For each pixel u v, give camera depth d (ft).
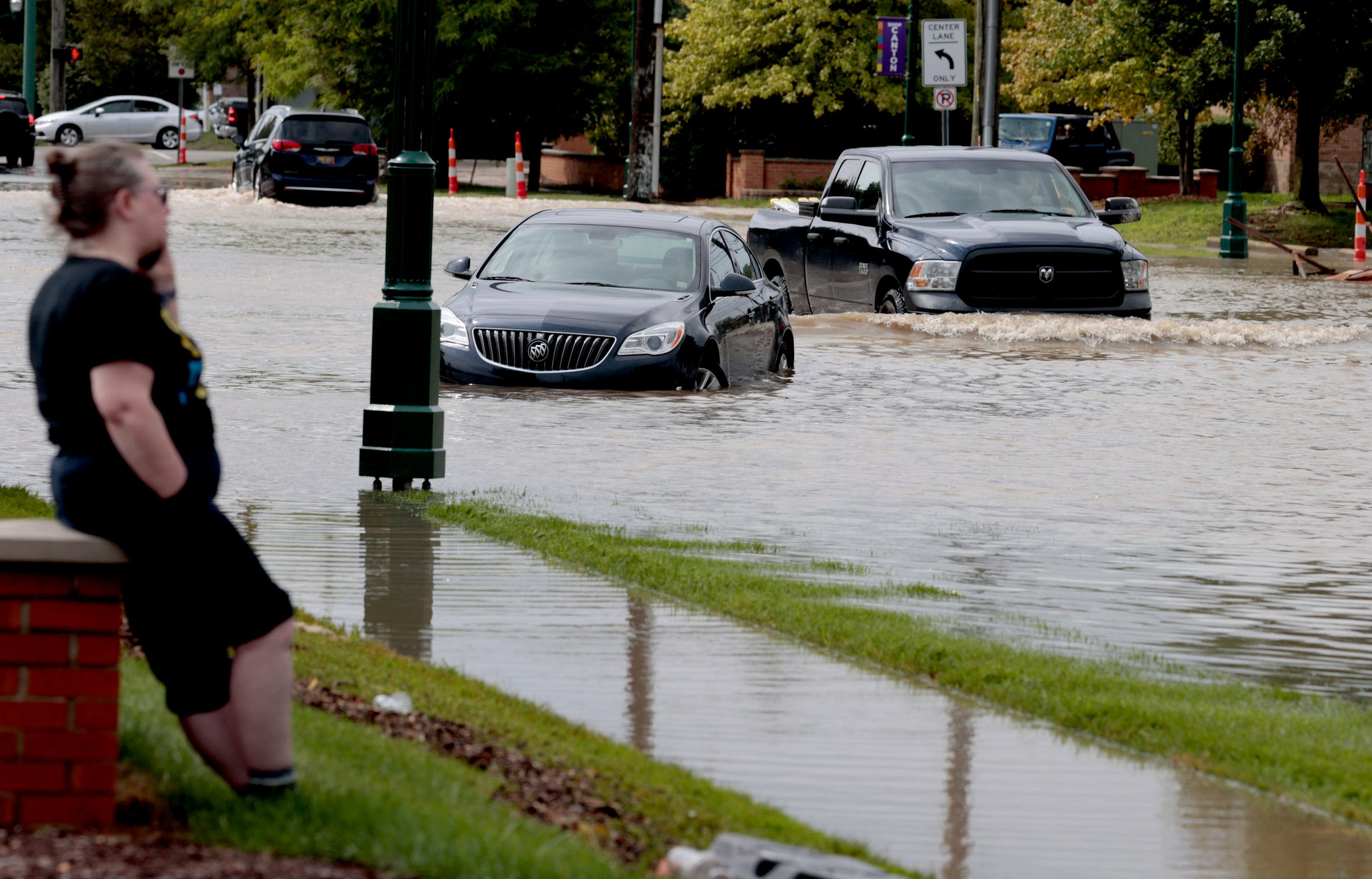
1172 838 52.65
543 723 59.62
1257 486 113.80
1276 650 75.10
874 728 62.28
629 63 533.96
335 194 371.56
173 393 43.42
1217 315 222.28
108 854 41.37
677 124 549.13
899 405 144.36
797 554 90.38
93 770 43.98
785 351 164.86
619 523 96.32
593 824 48.34
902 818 53.57
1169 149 596.29
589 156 580.71
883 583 84.17
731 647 72.18
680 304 148.56
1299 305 237.04
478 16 504.84
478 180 547.90
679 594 80.48
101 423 42.88
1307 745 60.54
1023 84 485.15
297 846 42.16
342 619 73.92
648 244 155.74
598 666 68.54
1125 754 60.59
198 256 253.03
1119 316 192.03
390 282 104.42
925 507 103.91
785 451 122.21
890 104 520.83
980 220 194.29
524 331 144.25
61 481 43.34
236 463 110.63
